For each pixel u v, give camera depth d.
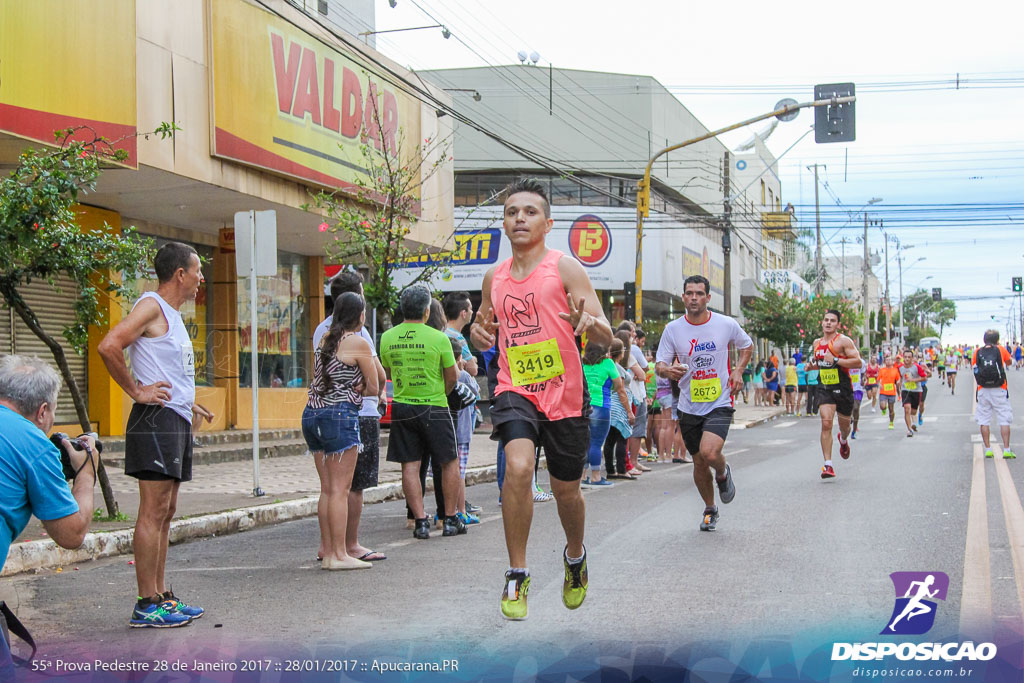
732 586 5.98
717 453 7.86
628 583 6.14
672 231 35.19
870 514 8.77
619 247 32.28
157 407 5.43
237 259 10.89
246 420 15.68
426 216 19.20
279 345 18.78
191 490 10.90
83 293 8.40
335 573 6.84
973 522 8.21
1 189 7.86
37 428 3.92
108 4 11.03
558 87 32.16
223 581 6.61
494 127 31.33
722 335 8.00
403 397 8.31
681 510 9.43
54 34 10.33
